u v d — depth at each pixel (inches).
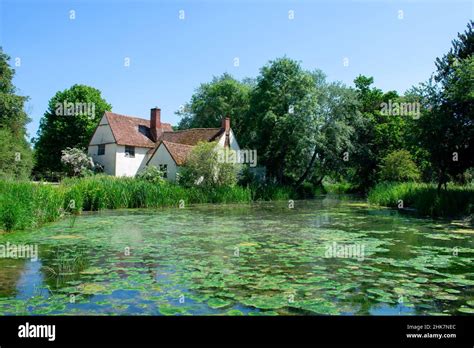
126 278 272.7
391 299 228.4
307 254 362.9
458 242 427.8
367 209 915.4
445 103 764.6
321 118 1446.9
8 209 502.0
